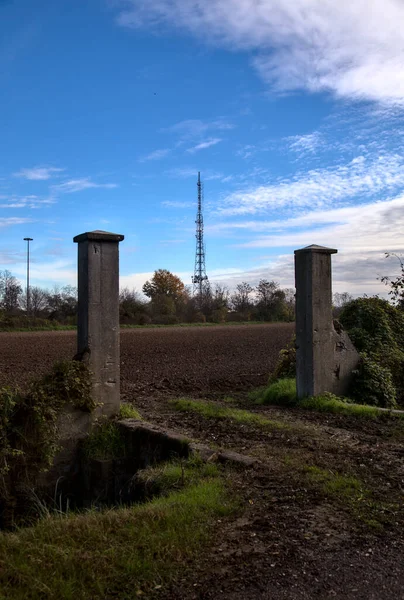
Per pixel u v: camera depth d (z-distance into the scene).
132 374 18.28
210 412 10.51
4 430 8.30
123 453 8.89
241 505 5.43
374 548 4.48
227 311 77.38
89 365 9.30
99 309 9.41
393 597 3.75
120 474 8.80
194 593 3.79
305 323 11.80
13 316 53.97
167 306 68.12
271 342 34.69
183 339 37.91
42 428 8.53
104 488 8.68
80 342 9.57
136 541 4.53
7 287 62.22
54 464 8.83
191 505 5.30
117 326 9.61
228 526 4.92
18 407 8.55
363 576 4.02
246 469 6.63
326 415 10.48
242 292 84.50
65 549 4.39
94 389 9.31
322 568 4.13
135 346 31.38
